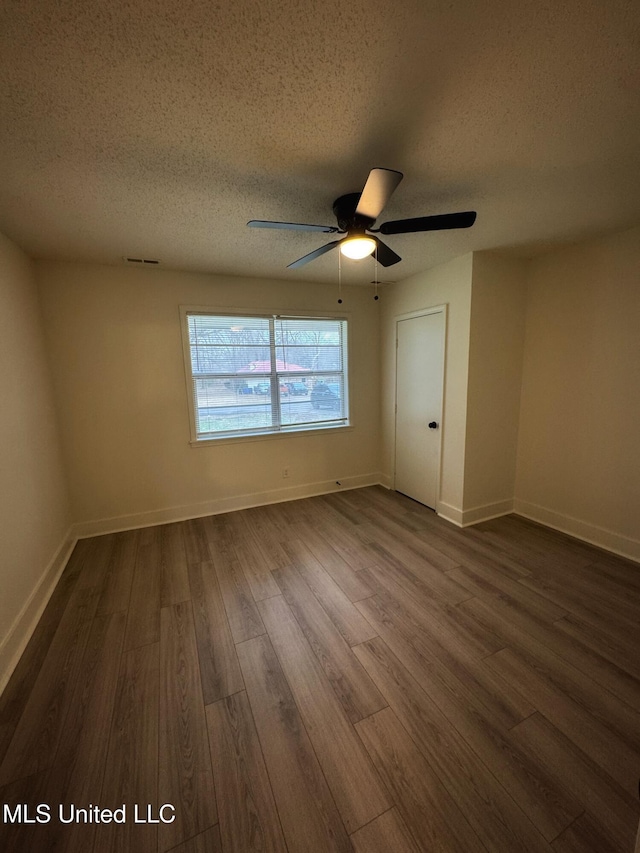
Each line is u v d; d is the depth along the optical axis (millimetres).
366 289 4062
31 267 2670
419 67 1093
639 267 2449
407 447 3916
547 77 1137
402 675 1635
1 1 855
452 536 3023
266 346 3672
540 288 3082
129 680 1643
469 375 3043
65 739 1376
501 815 1107
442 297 3217
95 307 2979
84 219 2096
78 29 936
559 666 1666
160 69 1068
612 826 1072
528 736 1348
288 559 2697
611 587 2275
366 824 1097
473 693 1535
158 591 2326
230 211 2035
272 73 1097
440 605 2123
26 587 2020
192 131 1361
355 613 2070
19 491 2066
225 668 1699
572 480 2988
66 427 2984
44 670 1711
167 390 3293
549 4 913
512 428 3352
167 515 3414
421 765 1256
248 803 1159
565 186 1848
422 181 1779
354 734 1371
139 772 1257
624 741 1323
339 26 959
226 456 3607
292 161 1574
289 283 3662
